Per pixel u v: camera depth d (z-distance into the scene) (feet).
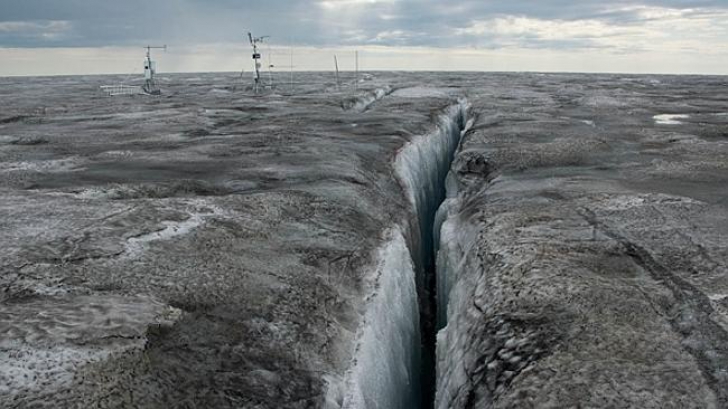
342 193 56.65
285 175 62.69
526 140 86.69
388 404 34.14
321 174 63.31
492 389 27.07
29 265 32.86
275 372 27.53
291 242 43.11
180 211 45.57
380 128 103.60
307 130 101.60
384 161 76.28
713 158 70.95
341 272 40.42
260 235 43.32
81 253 35.35
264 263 38.19
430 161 97.81
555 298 32.09
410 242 57.98
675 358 25.73
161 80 431.02
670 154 74.64
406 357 42.83
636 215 45.65
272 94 216.13
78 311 28.12
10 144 87.10
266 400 25.62
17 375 22.66
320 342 31.35
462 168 74.79
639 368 25.21
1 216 42.39
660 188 54.85
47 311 27.86
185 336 27.91
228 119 123.85
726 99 183.52
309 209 50.57
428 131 108.37
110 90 241.14
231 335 28.94
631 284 33.24
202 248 38.83
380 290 40.78
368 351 33.53
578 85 280.92
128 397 22.71
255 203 49.93
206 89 268.21
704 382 23.94
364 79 377.91
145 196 52.08
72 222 41.22
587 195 52.24
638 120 115.85
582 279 33.91
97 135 97.04
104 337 26.04
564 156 73.36
